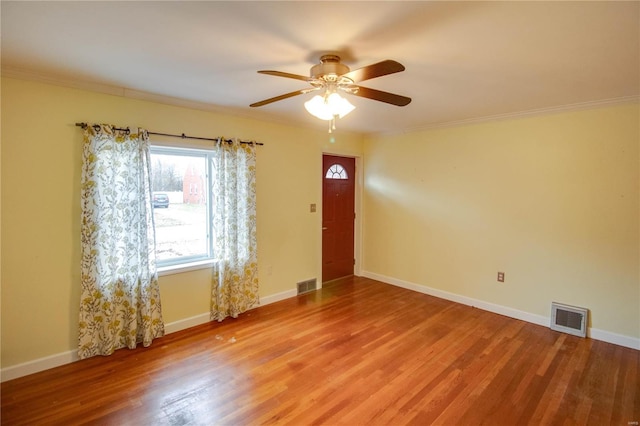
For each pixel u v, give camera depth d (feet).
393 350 9.66
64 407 7.10
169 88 9.09
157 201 10.59
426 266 14.73
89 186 8.71
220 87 8.97
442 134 13.85
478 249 12.98
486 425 6.70
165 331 10.54
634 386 7.93
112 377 8.21
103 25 5.50
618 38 5.77
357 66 7.19
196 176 11.37
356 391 7.74
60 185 8.51
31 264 8.22
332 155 16.11
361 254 17.40
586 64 6.99
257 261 12.83
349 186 17.08
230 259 11.72
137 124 9.64
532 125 11.39
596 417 6.91
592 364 8.92
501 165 12.19
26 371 8.22
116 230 9.22
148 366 8.72
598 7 4.76
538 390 7.81
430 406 7.24
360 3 4.73
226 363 8.91
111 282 9.16
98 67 7.50
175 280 10.76
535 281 11.60
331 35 5.79
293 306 13.11
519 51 6.36
